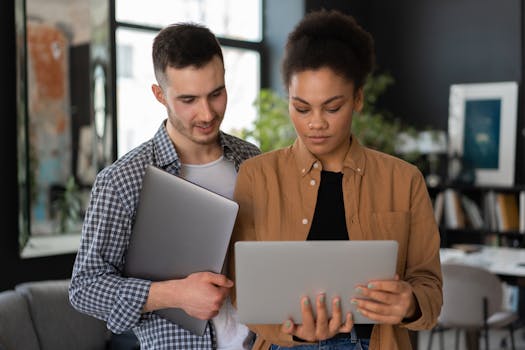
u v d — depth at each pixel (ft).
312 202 5.01
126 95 17.11
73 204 13.65
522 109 20.48
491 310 13.30
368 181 5.03
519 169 20.48
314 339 4.65
